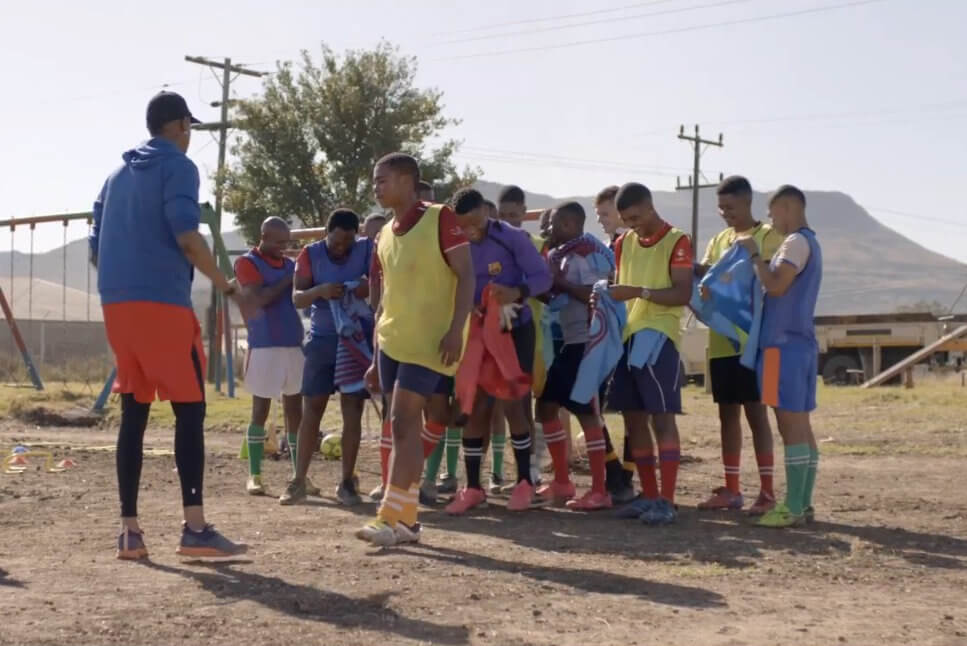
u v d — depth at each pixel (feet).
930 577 20.21
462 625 16.24
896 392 87.92
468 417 26.20
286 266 30.55
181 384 19.86
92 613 16.57
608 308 26.37
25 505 27.02
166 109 20.25
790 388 24.81
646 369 25.76
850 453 43.16
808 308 24.90
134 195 19.81
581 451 36.27
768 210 27.40
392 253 21.75
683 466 38.09
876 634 16.28
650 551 22.08
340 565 20.03
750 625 16.65
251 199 119.75
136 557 20.40
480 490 27.53
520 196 31.09
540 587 18.65
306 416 28.40
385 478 28.68
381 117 119.65
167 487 30.63
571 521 25.88
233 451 41.60
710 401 77.51
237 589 18.10
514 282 25.82
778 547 22.68
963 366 127.54
